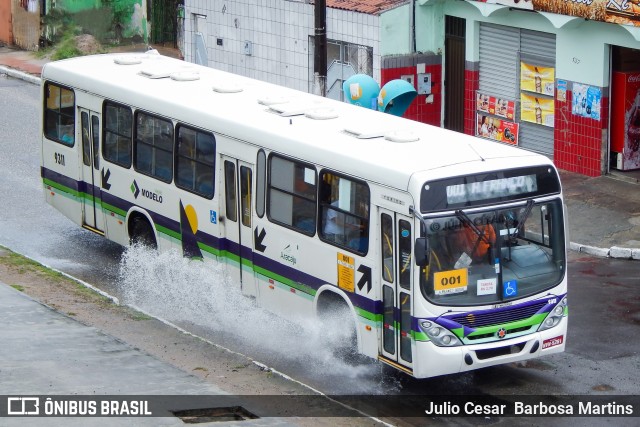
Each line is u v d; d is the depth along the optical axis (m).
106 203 34.44
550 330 24.70
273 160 27.67
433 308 23.36
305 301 27.12
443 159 24.27
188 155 30.67
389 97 38.28
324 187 26.08
